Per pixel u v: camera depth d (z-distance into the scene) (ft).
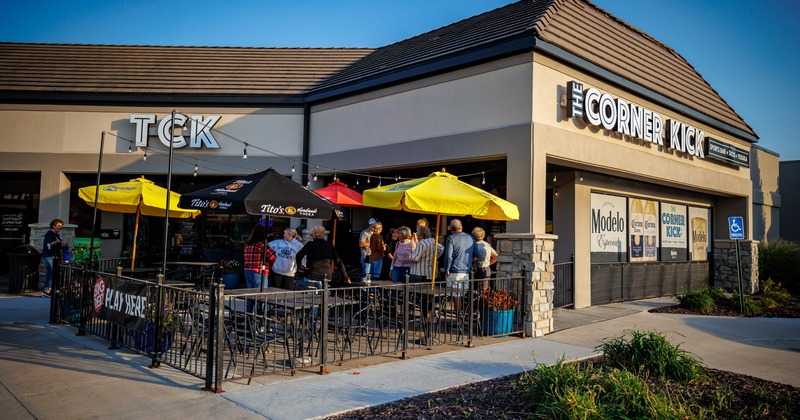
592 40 40.29
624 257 46.70
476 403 18.61
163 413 17.20
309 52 59.21
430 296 30.25
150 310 22.95
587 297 42.19
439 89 37.83
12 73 50.44
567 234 41.45
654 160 43.52
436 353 26.35
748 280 56.59
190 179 52.70
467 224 49.90
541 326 31.73
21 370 21.54
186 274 45.44
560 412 16.29
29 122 47.55
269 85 49.65
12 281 42.80
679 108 45.65
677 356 23.15
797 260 58.70
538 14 37.47
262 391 19.60
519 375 22.43
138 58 55.93
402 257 38.47
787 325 37.09
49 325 30.32
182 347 22.07
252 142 47.91
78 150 47.62
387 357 25.34
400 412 17.69
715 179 52.49
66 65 53.06
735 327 35.86
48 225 46.75
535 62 33.04
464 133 35.86
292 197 25.53
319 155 46.14
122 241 53.52
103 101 47.65
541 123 32.94
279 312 25.75
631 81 40.04
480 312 30.60
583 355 26.37
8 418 16.49
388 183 48.55
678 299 44.52
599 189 43.70
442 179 30.73
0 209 56.44
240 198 24.02
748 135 57.11
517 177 32.73
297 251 32.22
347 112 44.29
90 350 24.94
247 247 31.96
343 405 18.28
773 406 19.22
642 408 16.81
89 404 17.85
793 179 85.40
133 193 34.12
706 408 18.80
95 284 27.09
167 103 47.93
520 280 31.48
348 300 26.03
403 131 39.93
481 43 35.22
